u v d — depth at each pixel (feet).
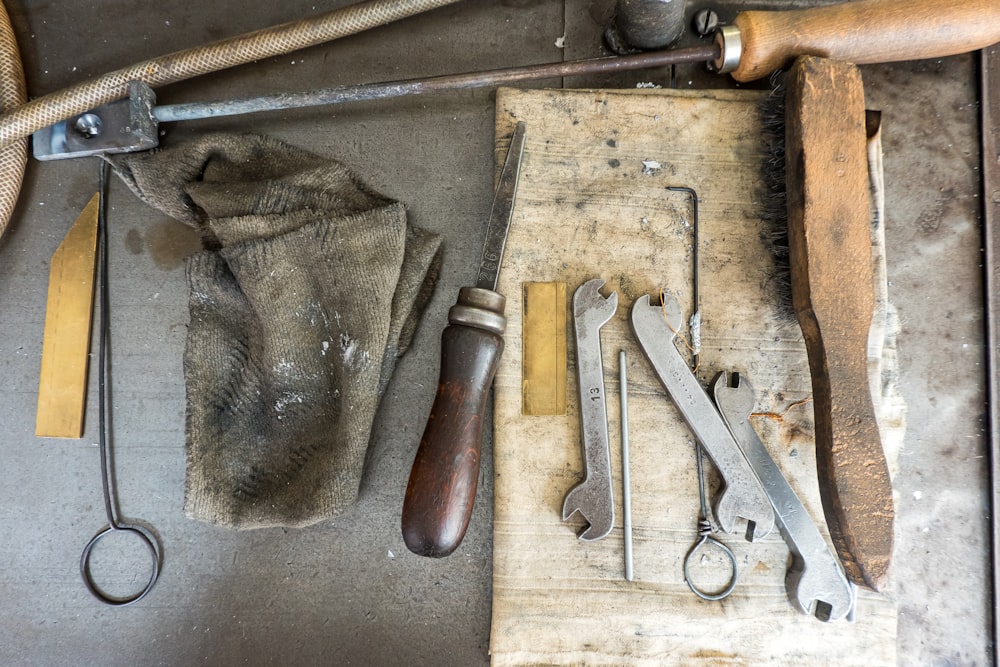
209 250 1.37
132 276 1.42
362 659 1.37
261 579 1.39
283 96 1.33
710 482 1.35
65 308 1.41
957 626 1.40
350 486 1.32
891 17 1.27
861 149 1.27
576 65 1.31
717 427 1.32
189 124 1.42
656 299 1.37
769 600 1.34
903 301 1.43
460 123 1.42
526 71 1.31
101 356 1.40
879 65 1.43
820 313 1.25
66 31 1.45
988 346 1.41
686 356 1.36
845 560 1.26
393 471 1.39
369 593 1.38
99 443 1.41
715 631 1.33
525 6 1.44
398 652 1.37
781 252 1.34
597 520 1.31
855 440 1.24
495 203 1.30
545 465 1.35
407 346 1.39
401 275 1.36
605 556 1.34
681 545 1.34
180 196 1.37
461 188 1.42
